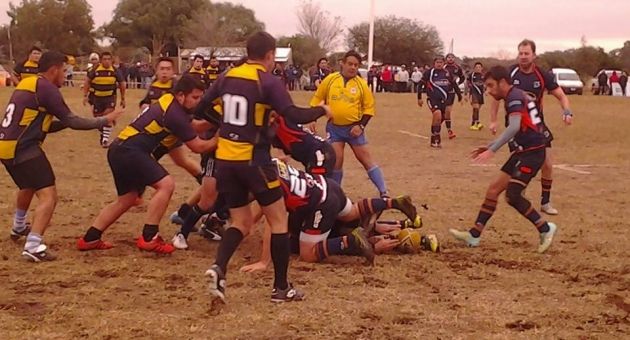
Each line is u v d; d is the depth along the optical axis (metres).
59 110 7.66
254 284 7.02
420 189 12.43
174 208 10.66
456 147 19.02
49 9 75.00
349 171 14.45
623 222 10.09
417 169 14.88
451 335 5.81
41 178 7.68
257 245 8.57
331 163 8.23
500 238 9.09
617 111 34.69
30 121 7.62
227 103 6.16
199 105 6.49
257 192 6.24
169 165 14.83
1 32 78.19
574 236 9.25
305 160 8.23
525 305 6.58
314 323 6.01
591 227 9.77
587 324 6.12
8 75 50.41
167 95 8.01
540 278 7.44
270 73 6.21
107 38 86.06
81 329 5.79
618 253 8.45
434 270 7.63
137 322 5.96
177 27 82.69
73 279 7.09
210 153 8.08
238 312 6.24
